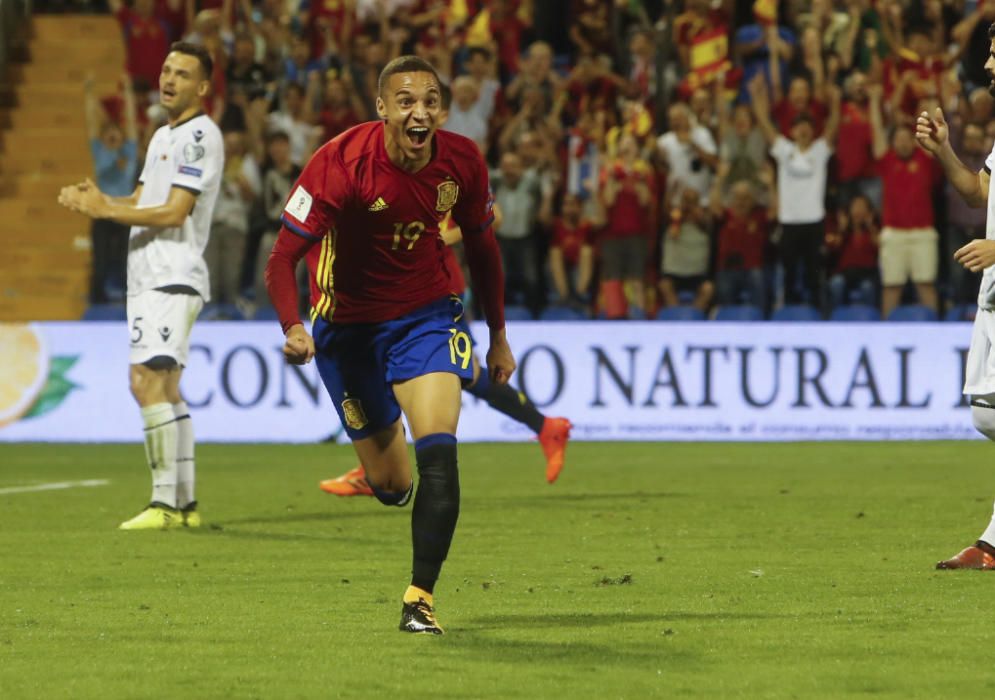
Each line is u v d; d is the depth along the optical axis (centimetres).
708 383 4284
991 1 4891
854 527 2392
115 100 5400
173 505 2452
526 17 5316
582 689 1197
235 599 1686
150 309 2398
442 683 1222
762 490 3012
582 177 4772
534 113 4741
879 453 3881
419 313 1571
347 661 1312
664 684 1216
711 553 2080
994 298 1816
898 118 4516
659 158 4600
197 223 2419
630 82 4953
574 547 2156
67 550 2142
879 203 4544
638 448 4066
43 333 4441
